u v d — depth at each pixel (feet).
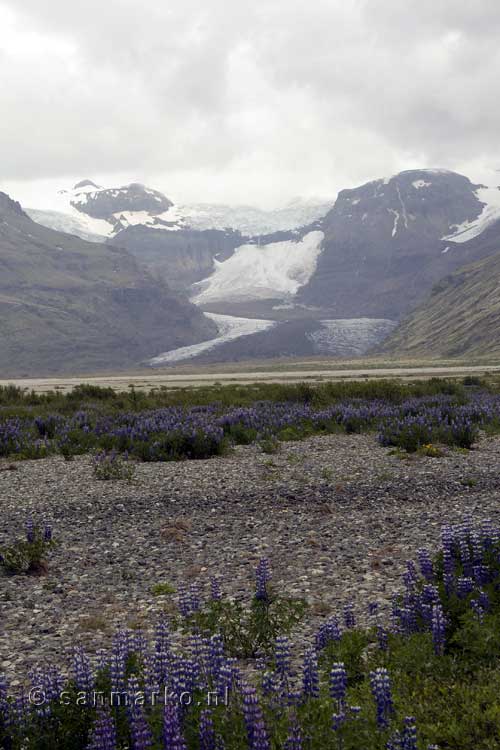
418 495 54.19
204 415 109.50
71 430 91.66
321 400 131.23
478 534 27.86
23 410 127.44
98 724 17.61
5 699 20.71
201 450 76.54
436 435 80.33
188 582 36.19
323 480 60.59
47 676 20.83
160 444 77.05
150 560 40.60
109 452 80.33
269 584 34.99
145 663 21.95
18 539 44.68
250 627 26.91
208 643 22.06
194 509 52.11
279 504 52.85
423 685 19.84
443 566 27.71
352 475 62.34
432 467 64.85
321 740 16.84
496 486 56.18
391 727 17.12
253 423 94.94
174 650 26.43
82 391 167.94
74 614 32.07
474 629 21.75
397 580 34.37
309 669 19.43
